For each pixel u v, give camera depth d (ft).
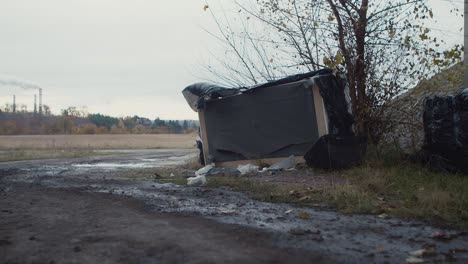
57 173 47.03
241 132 43.34
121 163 64.75
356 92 40.83
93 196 27.78
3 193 30.55
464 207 19.30
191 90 46.09
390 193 24.20
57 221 19.89
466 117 28.43
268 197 24.68
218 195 26.58
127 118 371.56
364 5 39.70
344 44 40.65
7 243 15.90
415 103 39.73
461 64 37.42
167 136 266.98
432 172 30.45
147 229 17.76
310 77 40.06
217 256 13.83
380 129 41.14
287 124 40.75
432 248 14.01
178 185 31.96
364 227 17.40
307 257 13.56
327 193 24.22
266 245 14.99
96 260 13.71
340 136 35.99
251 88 42.16
